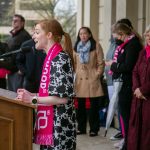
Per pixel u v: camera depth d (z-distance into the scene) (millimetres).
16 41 6145
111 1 7602
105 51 7773
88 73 6023
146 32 4465
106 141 5777
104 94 6438
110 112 5094
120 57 4820
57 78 2869
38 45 2996
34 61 4879
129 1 6961
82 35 5988
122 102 4855
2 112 2723
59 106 2900
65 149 2920
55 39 2979
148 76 4359
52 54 2930
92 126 6070
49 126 2904
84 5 8906
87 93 5996
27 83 4938
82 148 5414
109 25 7660
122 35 4840
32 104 2811
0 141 2732
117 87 4852
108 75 5754
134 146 4371
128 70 4762
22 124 2773
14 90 5910
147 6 6711
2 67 5887
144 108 4332
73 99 2971
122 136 5695
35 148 4672
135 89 4402
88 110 6246
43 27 2977
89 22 8555
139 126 4363
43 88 2920
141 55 4504
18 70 5703
